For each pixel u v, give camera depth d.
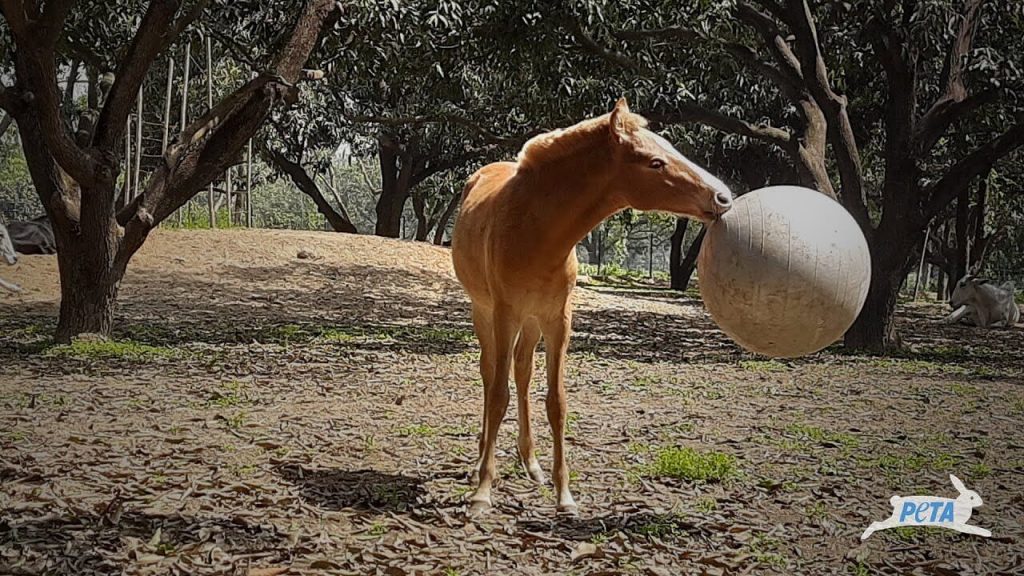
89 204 13.16
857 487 7.18
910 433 9.32
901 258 17.61
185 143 13.69
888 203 17.61
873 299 17.69
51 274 20.95
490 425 6.30
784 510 6.54
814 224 5.14
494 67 17.92
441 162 35.44
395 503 6.38
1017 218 43.03
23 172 57.56
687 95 17.34
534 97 18.64
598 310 23.23
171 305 18.69
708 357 15.23
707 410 10.23
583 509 6.38
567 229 5.85
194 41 17.02
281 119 26.66
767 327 5.24
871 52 19.50
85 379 10.80
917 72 19.48
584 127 5.74
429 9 16.14
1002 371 14.73
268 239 25.44
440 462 7.51
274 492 6.57
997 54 17.14
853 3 16.98
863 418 10.09
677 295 33.34
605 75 17.45
